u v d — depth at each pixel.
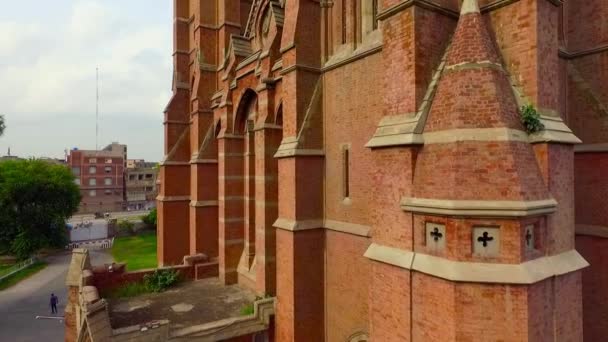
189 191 29.89
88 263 22.25
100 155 109.94
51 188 57.12
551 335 7.65
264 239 16.75
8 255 57.69
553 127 8.04
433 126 8.27
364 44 12.92
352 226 13.12
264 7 20.41
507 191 7.33
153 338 13.94
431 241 8.13
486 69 7.85
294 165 14.01
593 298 10.85
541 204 7.52
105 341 13.16
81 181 107.12
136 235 74.88
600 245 10.70
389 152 9.17
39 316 33.41
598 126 10.73
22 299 38.38
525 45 8.08
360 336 12.74
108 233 73.00
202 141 25.17
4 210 54.00
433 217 8.03
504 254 7.32
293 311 13.89
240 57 21.52
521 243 7.28
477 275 7.28
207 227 24.70
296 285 13.93
